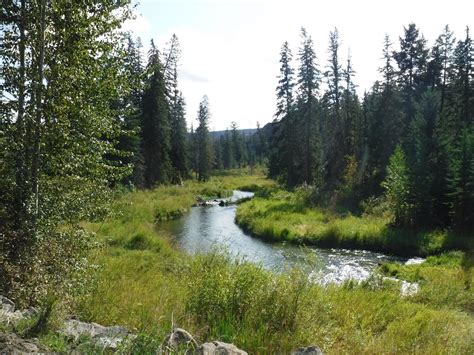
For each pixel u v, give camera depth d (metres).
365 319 8.27
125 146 35.03
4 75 7.76
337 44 40.88
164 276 10.38
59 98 7.97
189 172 63.03
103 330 5.20
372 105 43.66
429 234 20.84
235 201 41.38
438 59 41.53
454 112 37.41
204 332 5.74
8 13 7.96
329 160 40.28
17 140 7.86
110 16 8.37
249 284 6.68
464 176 21.19
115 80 8.43
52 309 5.16
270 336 5.77
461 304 11.12
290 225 24.19
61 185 8.48
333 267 16.67
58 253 7.79
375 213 26.59
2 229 7.52
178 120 53.69
